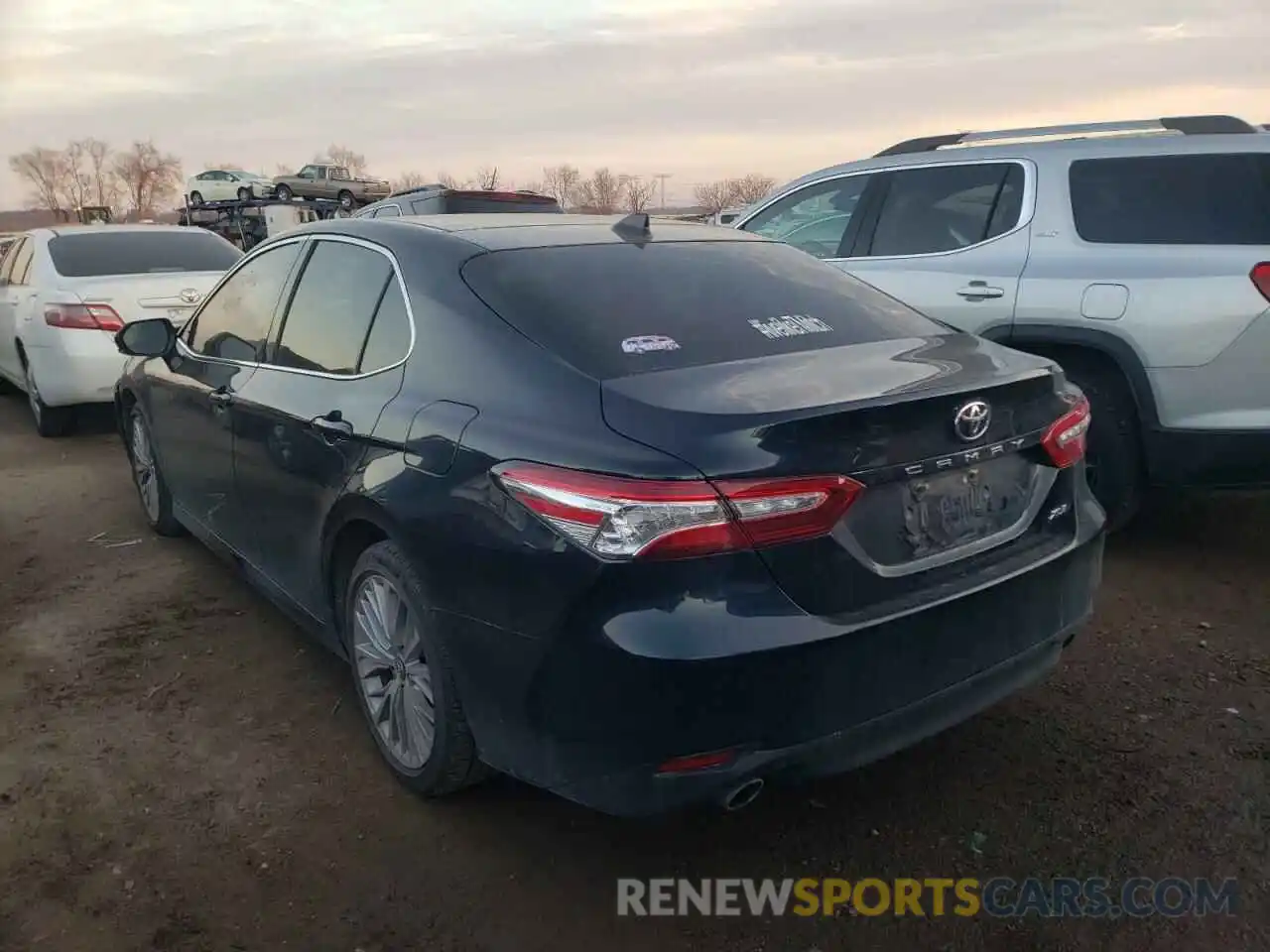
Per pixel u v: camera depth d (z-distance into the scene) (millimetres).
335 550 3264
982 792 3082
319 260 3674
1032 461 2871
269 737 3422
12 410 9344
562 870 2775
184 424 4441
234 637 4184
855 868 2775
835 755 2395
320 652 4047
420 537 2715
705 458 2258
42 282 7629
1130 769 3170
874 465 2404
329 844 2873
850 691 2365
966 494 2664
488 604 2523
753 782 2324
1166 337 4422
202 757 3303
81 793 3096
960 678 2584
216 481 4180
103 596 4613
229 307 4266
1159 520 5352
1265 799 2992
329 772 3223
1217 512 5453
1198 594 4418
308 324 3605
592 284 3012
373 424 2984
